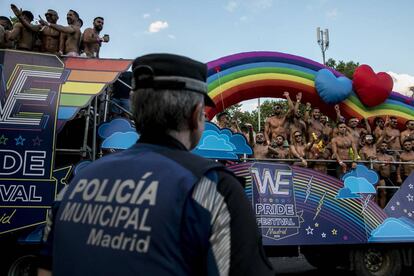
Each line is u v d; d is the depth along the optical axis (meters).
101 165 1.49
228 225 1.25
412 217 8.61
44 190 6.09
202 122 1.53
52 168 6.17
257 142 8.88
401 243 8.61
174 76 1.44
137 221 1.27
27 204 6.01
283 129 9.66
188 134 1.52
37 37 7.98
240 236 1.25
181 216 1.23
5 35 7.65
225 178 1.32
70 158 6.92
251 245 1.26
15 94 6.22
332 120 10.89
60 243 1.42
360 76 10.00
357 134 9.61
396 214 8.49
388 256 8.56
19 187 6.01
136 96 1.48
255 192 7.40
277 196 7.54
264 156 8.73
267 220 7.37
